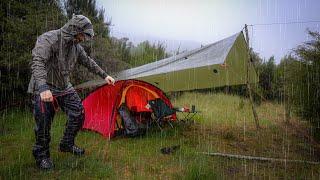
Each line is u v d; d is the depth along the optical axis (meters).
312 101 6.15
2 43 9.12
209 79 7.44
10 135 6.50
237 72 7.60
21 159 4.96
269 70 12.95
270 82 12.79
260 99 12.35
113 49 11.27
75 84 9.81
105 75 4.98
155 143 6.33
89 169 4.69
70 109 4.66
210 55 7.69
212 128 7.81
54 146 5.66
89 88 8.96
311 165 5.33
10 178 4.23
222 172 4.90
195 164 5.03
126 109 6.96
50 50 4.20
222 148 6.16
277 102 12.43
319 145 6.59
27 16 9.31
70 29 4.29
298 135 7.37
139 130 6.78
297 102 6.52
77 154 5.14
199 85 7.63
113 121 6.64
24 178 4.26
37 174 4.41
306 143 6.73
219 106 11.10
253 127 8.08
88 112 7.21
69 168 4.66
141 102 7.48
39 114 4.34
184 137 6.88
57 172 4.51
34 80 4.31
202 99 12.30
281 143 6.70
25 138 6.29
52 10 9.80
